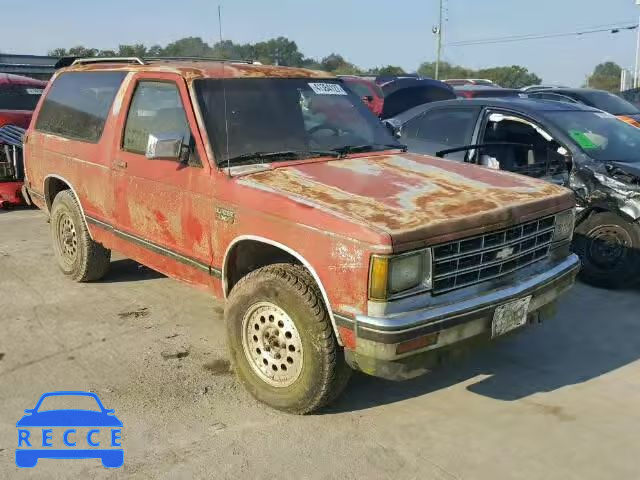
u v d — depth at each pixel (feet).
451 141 22.47
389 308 10.18
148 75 15.37
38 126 20.13
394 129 24.48
